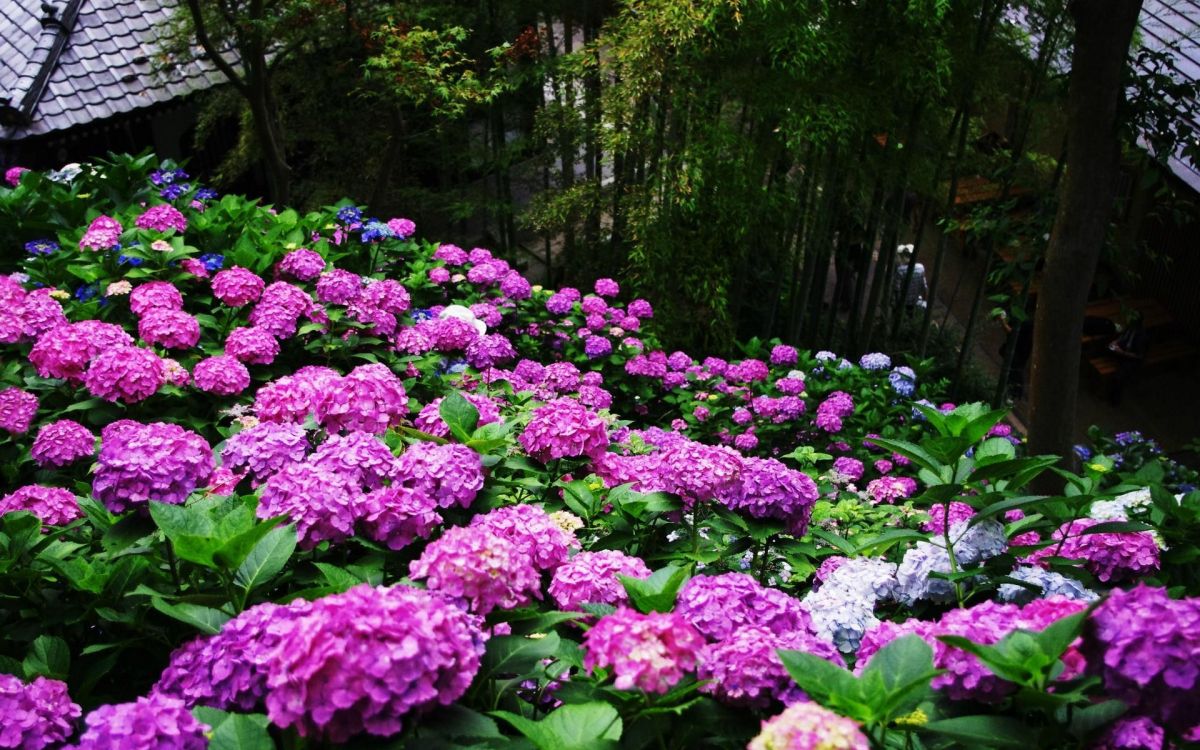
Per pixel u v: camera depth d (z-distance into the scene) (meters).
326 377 2.76
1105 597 1.35
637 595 1.72
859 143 8.35
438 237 11.71
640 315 7.11
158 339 4.10
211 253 5.20
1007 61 8.48
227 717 1.47
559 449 2.64
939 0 6.86
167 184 6.22
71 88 9.21
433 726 1.37
